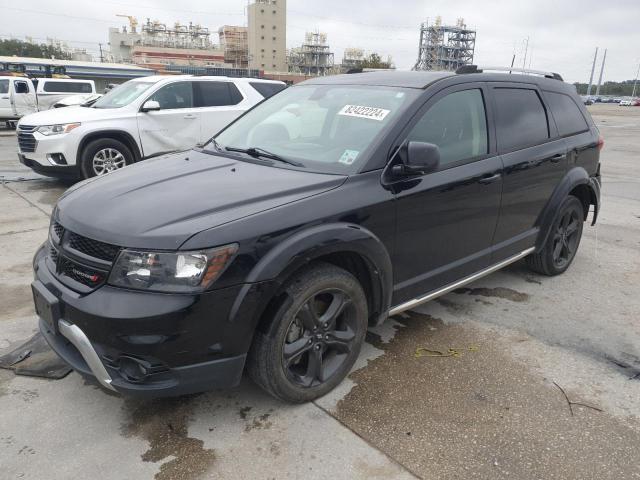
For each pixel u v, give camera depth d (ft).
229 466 7.83
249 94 31.24
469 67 12.35
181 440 8.36
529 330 12.25
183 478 7.59
